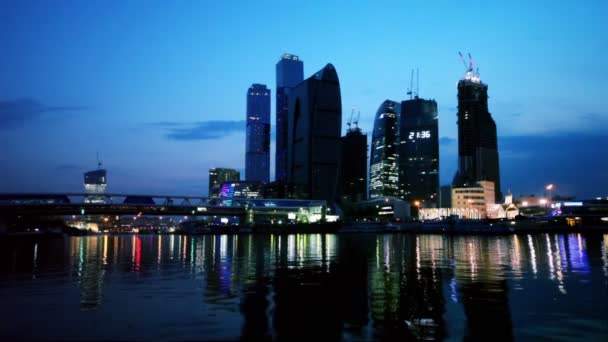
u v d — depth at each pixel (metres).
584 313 26.22
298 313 26.91
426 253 75.88
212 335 22.42
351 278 42.12
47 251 98.38
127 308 28.78
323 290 35.12
